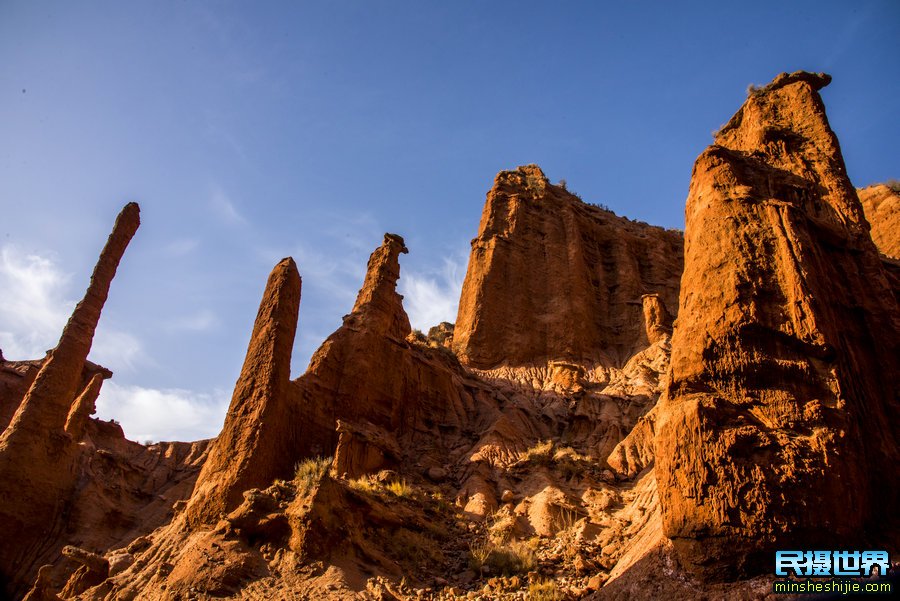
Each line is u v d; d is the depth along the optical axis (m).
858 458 12.00
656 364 31.94
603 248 45.59
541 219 45.38
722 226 15.11
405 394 28.17
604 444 24.64
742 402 12.52
